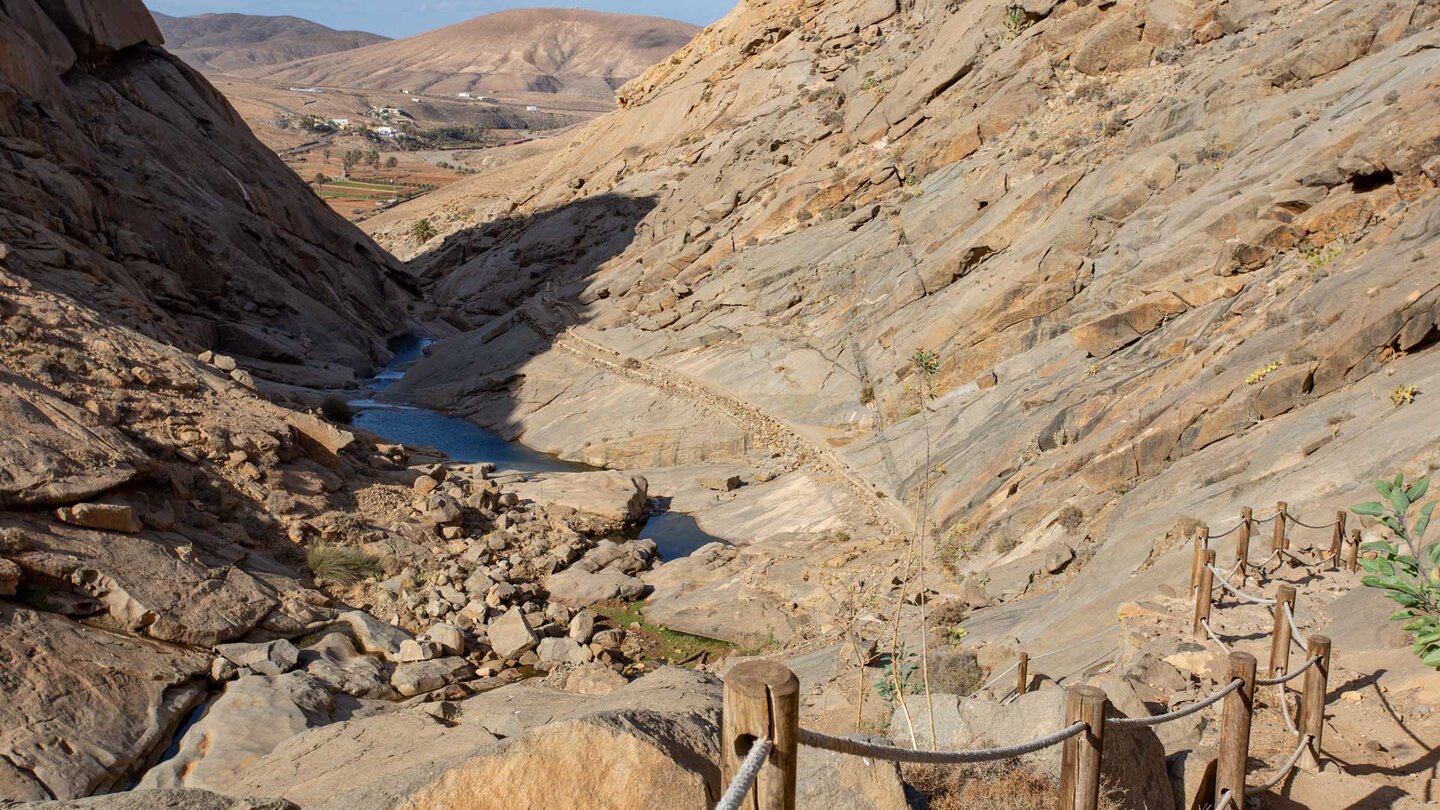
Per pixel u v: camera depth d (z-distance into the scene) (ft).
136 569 57.67
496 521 88.33
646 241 194.70
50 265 110.42
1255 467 51.49
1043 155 116.98
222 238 164.14
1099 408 73.36
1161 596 38.83
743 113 228.84
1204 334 72.74
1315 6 109.60
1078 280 94.43
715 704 23.75
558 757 16.07
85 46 173.88
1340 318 57.67
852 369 110.83
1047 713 20.77
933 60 161.38
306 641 61.26
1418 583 21.62
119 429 72.95
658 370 134.51
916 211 131.03
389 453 100.32
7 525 55.01
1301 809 21.02
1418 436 43.62
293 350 160.25
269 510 75.41
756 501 98.12
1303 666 21.83
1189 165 95.91
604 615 73.00
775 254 146.92
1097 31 129.08
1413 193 67.72
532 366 152.05
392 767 31.01
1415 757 23.29
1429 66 75.10
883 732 23.61
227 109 210.38
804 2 241.96
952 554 67.77
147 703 49.06
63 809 15.62
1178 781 20.38
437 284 246.88
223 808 16.30
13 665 46.60
